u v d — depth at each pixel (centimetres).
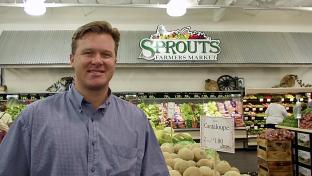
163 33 974
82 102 160
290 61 985
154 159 175
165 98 972
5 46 943
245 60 973
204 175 278
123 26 1055
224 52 988
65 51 948
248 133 965
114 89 1028
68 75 1011
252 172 682
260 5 950
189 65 971
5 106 843
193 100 1019
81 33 159
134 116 171
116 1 979
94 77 156
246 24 1090
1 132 446
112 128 161
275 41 1039
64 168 147
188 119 934
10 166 148
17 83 995
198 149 328
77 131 154
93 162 150
